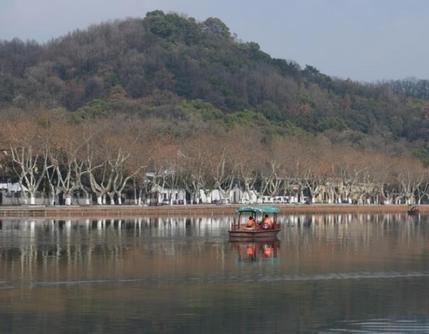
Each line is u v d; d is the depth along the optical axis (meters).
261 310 141.50
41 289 159.00
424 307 145.12
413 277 179.50
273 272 185.75
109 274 179.62
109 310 139.88
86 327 128.50
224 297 152.50
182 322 132.38
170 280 171.88
